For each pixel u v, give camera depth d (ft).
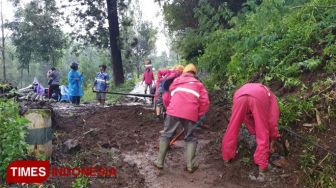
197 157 20.92
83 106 37.99
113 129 25.82
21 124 17.90
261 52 27.17
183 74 19.52
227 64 32.30
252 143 19.86
